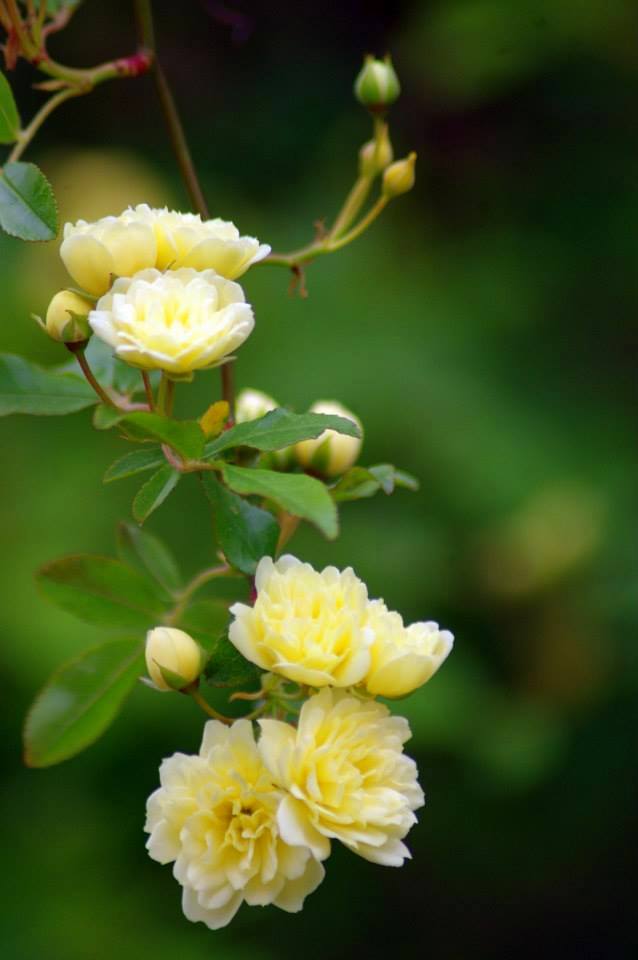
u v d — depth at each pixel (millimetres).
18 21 471
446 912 984
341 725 413
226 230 435
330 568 421
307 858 411
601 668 924
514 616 946
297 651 414
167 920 798
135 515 423
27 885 795
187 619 481
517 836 955
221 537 433
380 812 408
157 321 418
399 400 909
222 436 427
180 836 414
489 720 893
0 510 850
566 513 899
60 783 832
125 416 416
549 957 981
